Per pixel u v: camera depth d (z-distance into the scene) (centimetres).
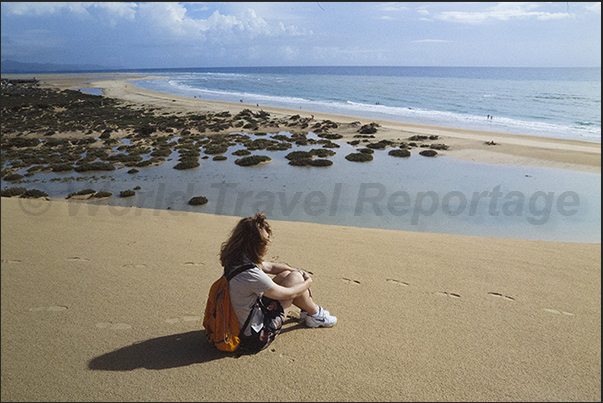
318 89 9219
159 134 3195
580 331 357
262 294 294
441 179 1759
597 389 271
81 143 2838
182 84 11412
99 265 522
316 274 502
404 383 273
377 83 11694
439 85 10494
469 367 295
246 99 6675
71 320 363
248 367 288
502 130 3356
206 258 555
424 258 586
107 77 16550
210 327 302
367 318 376
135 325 354
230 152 2497
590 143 2605
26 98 5962
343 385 269
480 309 403
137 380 271
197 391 260
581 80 12700
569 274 519
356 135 3038
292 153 2314
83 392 259
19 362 293
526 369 295
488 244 702
